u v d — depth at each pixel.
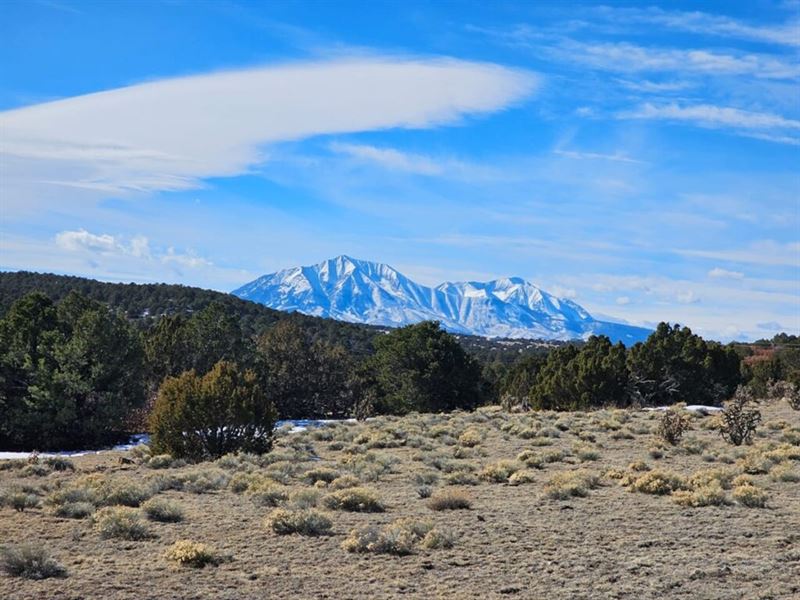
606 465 21.78
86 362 38.75
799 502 15.41
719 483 16.94
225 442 26.33
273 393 60.75
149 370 48.75
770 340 113.00
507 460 22.92
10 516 14.52
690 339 51.16
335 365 63.31
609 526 13.43
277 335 62.50
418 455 24.19
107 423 37.97
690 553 11.43
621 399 45.28
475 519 14.16
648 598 9.32
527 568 10.78
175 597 9.38
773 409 40.28
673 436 26.58
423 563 11.08
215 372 26.83
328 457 25.81
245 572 10.64
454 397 62.31
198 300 110.00
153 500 15.01
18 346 38.72
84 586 9.77
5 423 37.09
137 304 103.25
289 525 13.12
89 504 14.96
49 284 103.81
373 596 9.48
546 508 15.22
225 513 14.91
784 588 9.59
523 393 59.16
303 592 9.66
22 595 9.34
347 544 11.91
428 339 62.53
